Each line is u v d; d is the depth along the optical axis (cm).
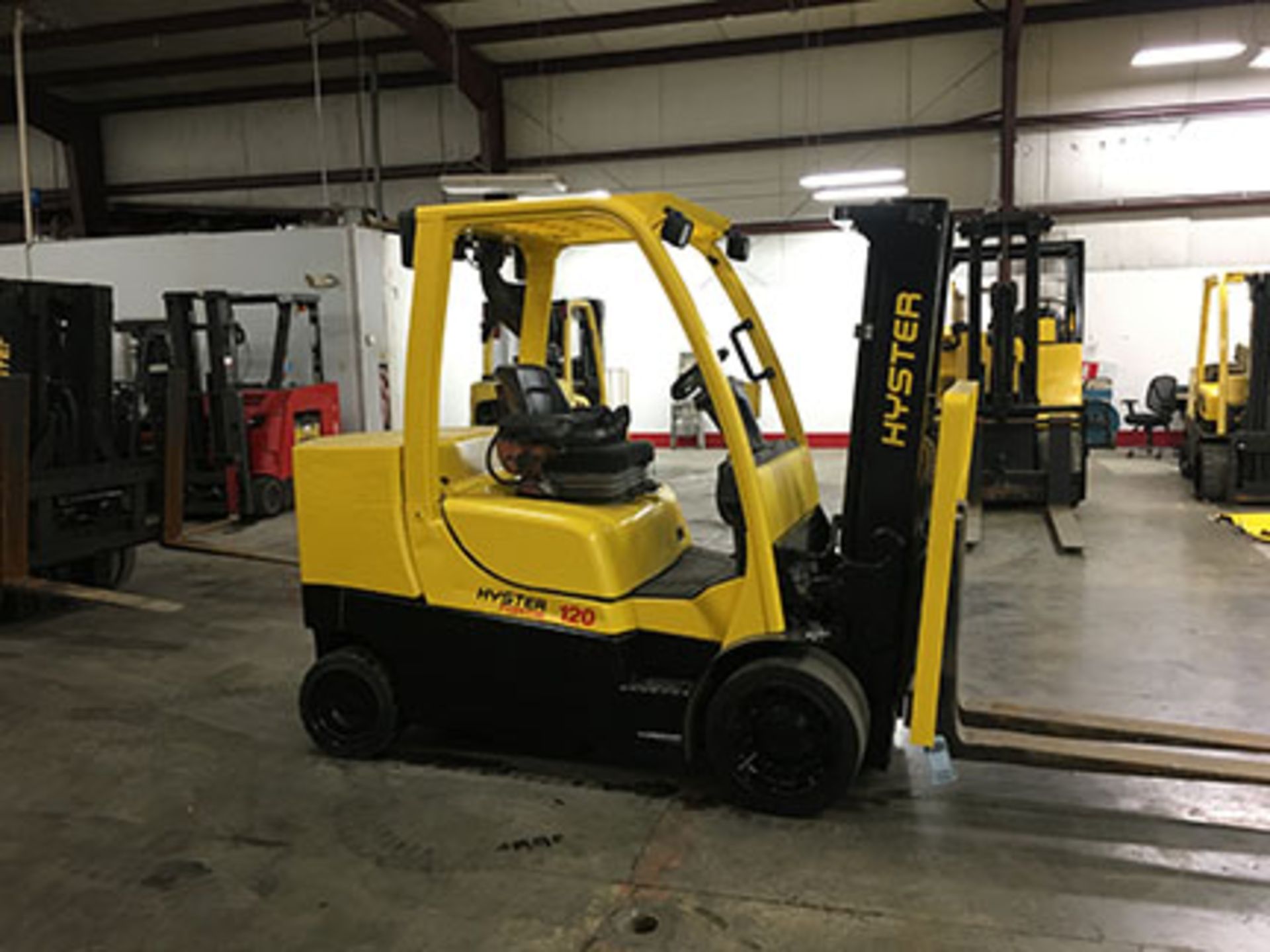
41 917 224
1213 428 839
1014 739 262
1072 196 1155
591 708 277
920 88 1171
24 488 460
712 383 251
